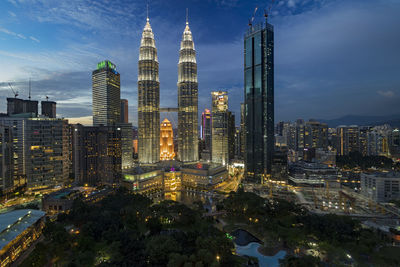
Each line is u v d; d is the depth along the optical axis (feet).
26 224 481.05
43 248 424.05
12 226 466.29
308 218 586.45
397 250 488.85
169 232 552.41
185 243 464.65
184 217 604.08
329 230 519.60
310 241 510.58
